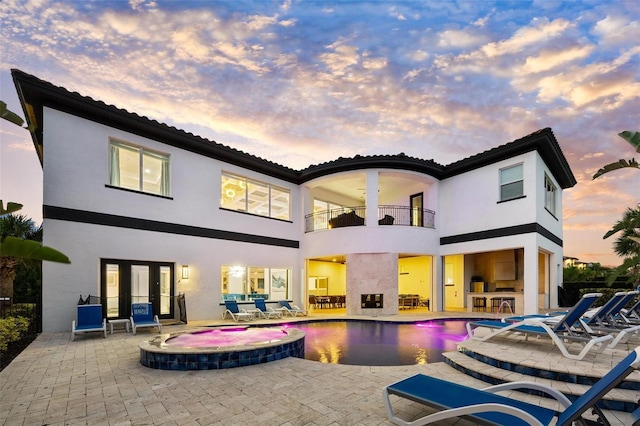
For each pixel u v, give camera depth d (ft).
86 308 28.32
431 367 18.56
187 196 40.83
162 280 38.37
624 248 43.86
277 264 50.03
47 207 30.76
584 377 14.07
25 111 32.81
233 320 40.47
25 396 14.01
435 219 51.11
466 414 9.25
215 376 16.78
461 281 57.21
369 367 18.42
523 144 40.83
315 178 52.49
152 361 18.48
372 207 48.32
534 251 39.52
